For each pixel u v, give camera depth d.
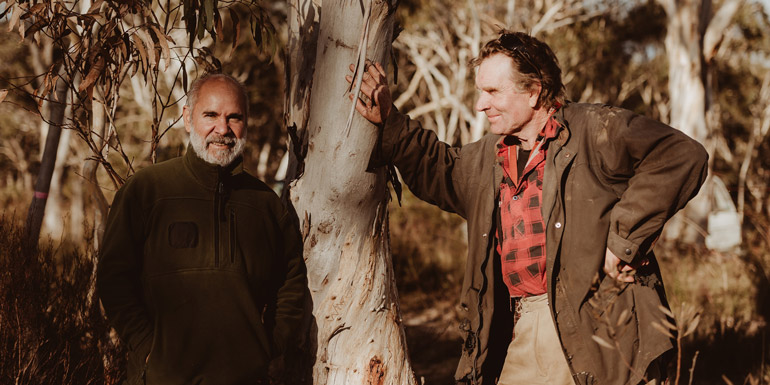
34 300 2.80
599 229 1.98
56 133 3.04
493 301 2.19
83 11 2.98
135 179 2.03
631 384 1.97
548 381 2.11
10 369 2.59
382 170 2.31
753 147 24.33
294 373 2.38
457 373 2.27
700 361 4.41
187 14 2.49
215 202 2.04
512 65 2.06
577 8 19.81
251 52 16.20
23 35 2.39
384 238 2.40
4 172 25.08
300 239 2.23
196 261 1.99
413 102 23.56
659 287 2.10
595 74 21.19
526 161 2.14
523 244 2.12
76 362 2.79
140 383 1.95
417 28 19.39
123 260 1.97
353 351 2.32
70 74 2.49
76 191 8.54
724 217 10.71
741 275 6.48
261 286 2.11
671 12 12.88
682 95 12.68
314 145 2.27
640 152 1.95
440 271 7.74
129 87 14.57
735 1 12.48
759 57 23.11
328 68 2.20
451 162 2.25
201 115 2.03
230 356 1.97
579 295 1.99
